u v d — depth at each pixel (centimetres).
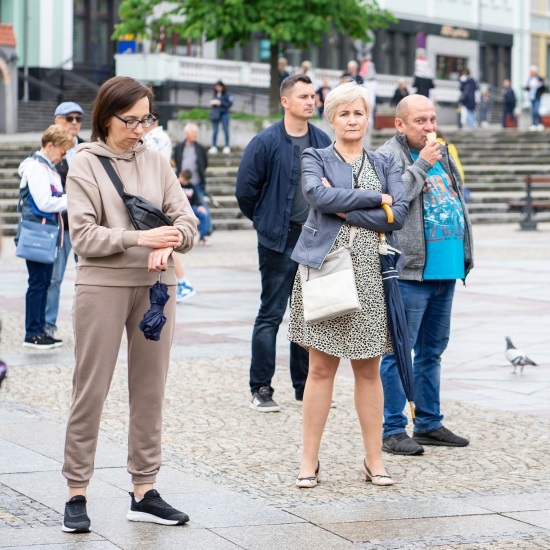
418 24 12825
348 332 1333
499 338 2439
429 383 1571
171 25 7631
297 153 1762
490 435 1622
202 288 3306
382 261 1341
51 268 2306
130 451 1221
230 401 1831
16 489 1313
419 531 1173
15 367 2097
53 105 9056
